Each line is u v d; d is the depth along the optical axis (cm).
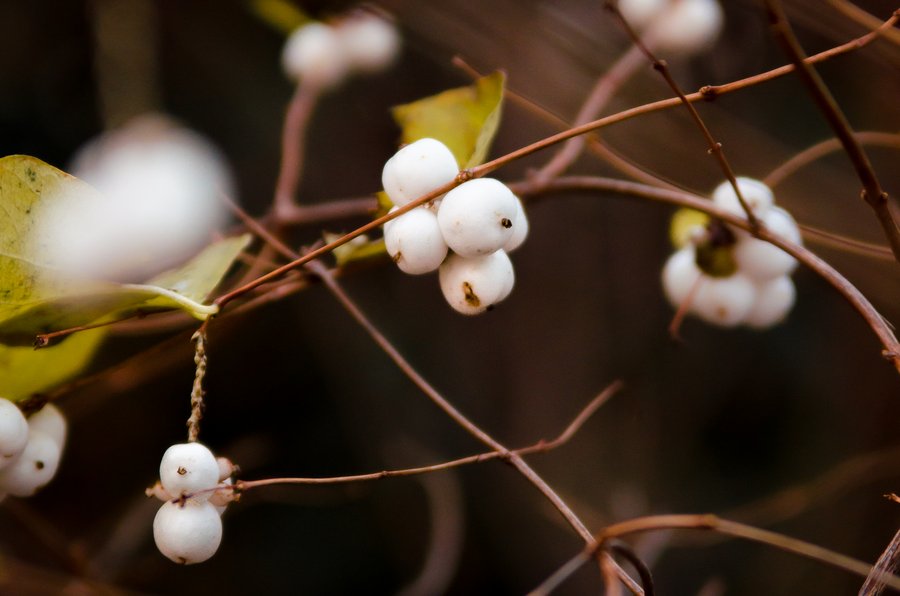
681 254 48
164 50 87
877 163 69
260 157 90
